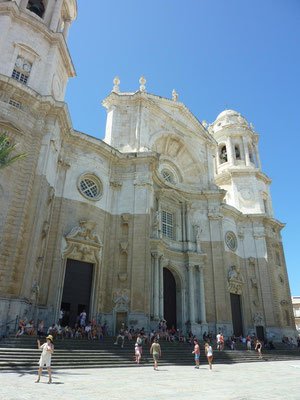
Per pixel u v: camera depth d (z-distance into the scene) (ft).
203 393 26.81
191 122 120.57
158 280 82.99
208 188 114.93
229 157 142.20
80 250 72.54
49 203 66.59
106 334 68.28
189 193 109.50
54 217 71.31
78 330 61.46
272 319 109.40
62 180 75.36
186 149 117.19
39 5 88.94
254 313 111.24
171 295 94.53
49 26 83.82
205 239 105.91
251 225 124.67
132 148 94.27
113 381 32.53
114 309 72.38
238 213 121.60
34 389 25.68
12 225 56.85
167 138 110.32
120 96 101.55
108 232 80.53
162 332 74.54
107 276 76.33
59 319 65.00
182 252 96.99
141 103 100.63
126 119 99.96
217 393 27.07
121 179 87.45
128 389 27.81
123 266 77.51
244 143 144.77
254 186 133.39
